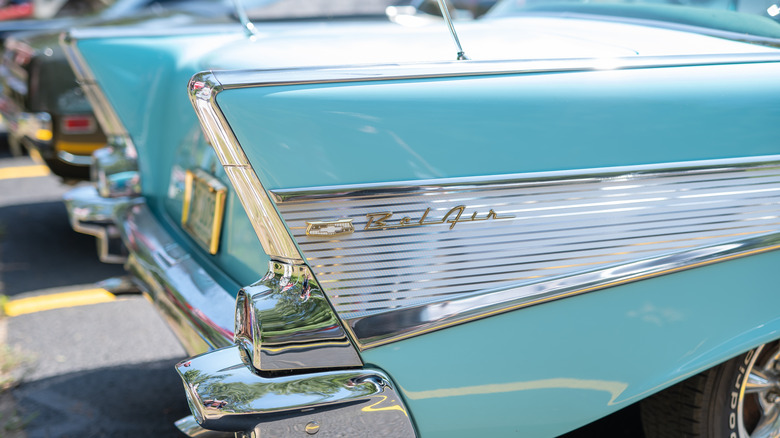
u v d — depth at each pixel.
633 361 1.60
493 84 1.51
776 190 1.64
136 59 2.48
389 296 1.43
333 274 1.42
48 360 3.13
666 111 1.58
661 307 1.59
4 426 2.61
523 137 1.49
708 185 1.59
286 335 1.41
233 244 1.94
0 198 5.88
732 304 1.64
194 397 1.41
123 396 2.84
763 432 2.03
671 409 1.89
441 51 1.86
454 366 1.49
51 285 4.02
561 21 2.51
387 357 1.45
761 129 1.63
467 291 1.46
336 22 4.58
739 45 1.96
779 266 1.67
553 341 1.53
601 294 1.54
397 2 5.24
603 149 1.53
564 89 1.54
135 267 2.32
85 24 5.09
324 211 1.41
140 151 2.55
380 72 1.47
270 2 5.18
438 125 1.45
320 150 1.40
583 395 1.59
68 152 4.45
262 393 1.39
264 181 1.39
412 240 1.44
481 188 1.46
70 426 2.62
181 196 2.32
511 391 1.54
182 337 1.93
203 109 1.38
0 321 3.53
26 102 4.42
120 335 3.39
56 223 5.22
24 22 5.84
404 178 1.43
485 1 4.89
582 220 1.51
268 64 1.77
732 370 1.82
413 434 1.47
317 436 1.41
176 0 5.69
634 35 2.10
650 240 1.55
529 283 1.49
